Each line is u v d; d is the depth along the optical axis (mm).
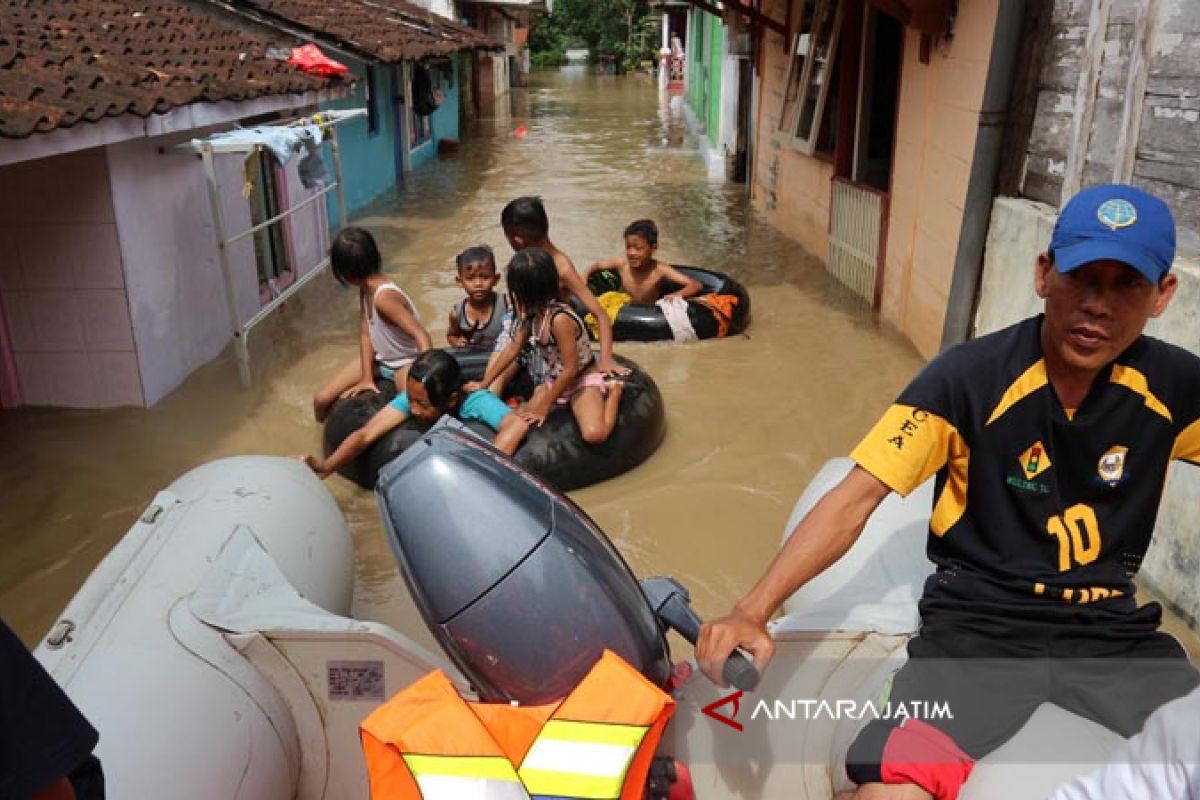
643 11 47812
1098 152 4848
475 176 15930
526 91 34344
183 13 8711
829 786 2328
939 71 6793
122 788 2256
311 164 7398
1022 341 2117
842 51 9164
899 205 7699
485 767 1798
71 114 4766
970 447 2146
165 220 6473
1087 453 2080
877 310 8203
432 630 2318
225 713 2516
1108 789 1725
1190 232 4148
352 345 7402
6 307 6051
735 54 13742
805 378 6629
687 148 19250
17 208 5875
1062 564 2141
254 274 7957
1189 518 3826
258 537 3156
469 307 6113
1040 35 5488
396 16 16688
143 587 2820
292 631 2646
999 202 5781
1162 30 4273
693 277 7988
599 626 2223
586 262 10125
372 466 4992
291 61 8492
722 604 4078
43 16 6426
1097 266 1924
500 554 2225
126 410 6203
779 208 11766
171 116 5754
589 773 1833
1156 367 2062
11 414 6145
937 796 1997
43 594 4238
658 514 4812
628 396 5297
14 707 1437
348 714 2701
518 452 4922
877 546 2928
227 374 6812
